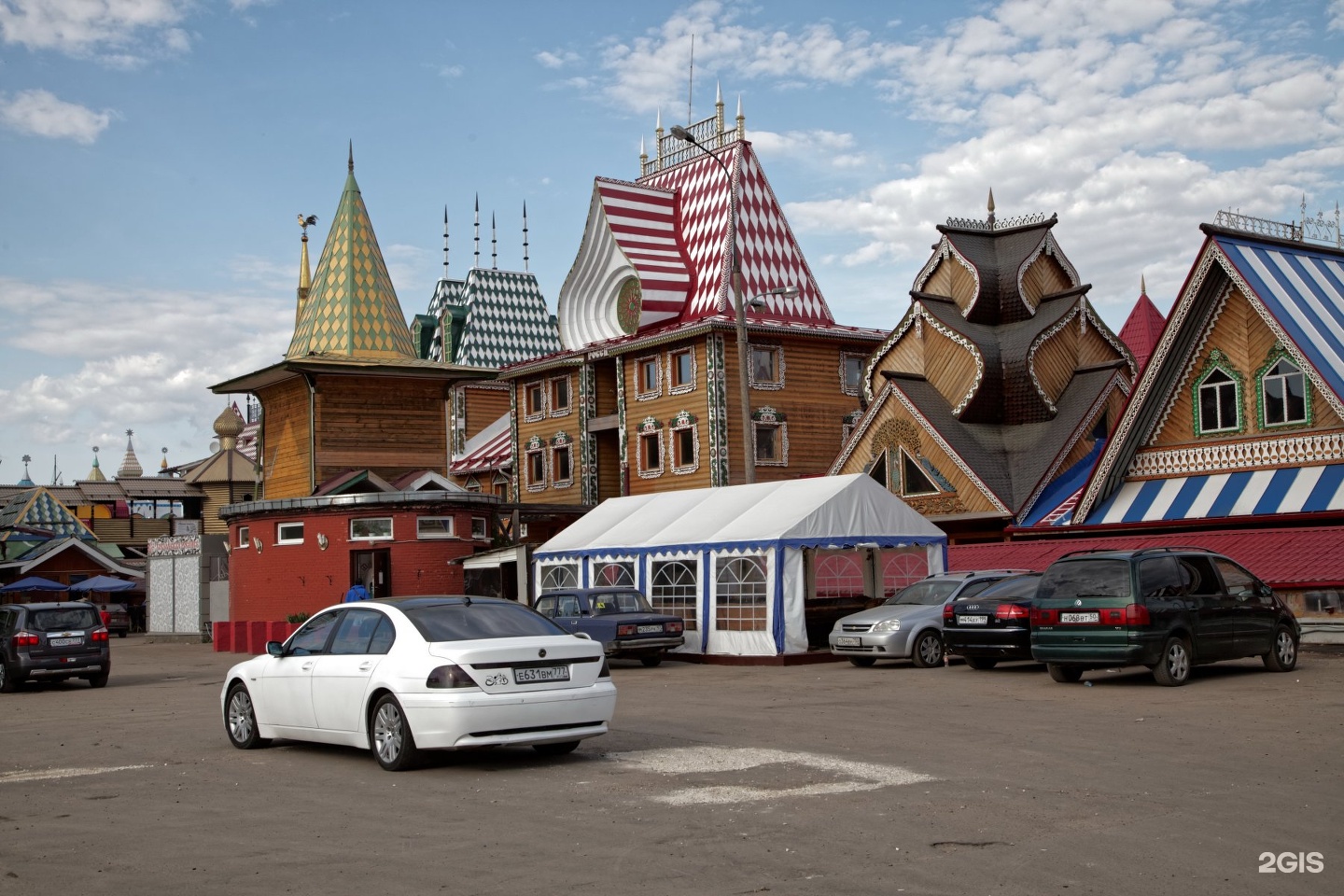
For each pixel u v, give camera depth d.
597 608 28.19
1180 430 33.22
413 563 38.31
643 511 34.12
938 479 41.06
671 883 7.91
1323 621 26.66
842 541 28.50
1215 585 19.92
